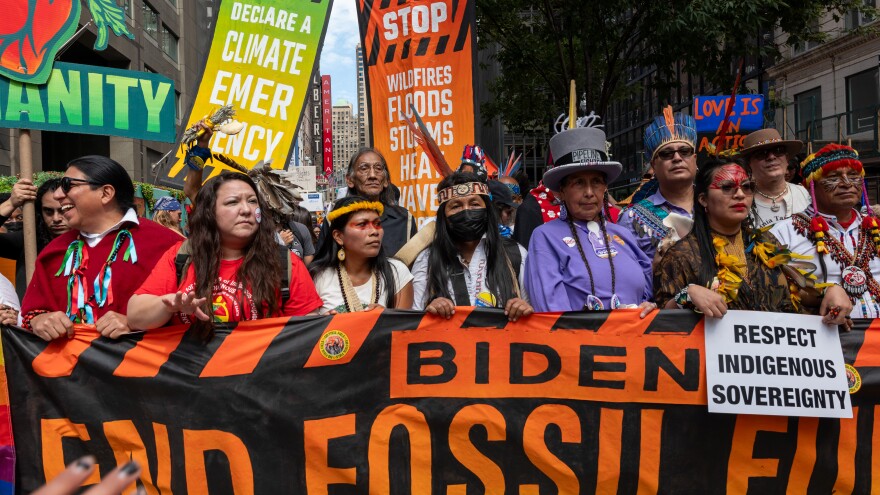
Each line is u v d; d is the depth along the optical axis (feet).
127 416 9.89
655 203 13.25
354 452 9.89
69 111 11.54
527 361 10.02
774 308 10.07
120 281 10.44
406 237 15.60
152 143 88.33
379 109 19.20
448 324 10.05
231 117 13.07
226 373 9.83
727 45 38.11
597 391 9.94
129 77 11.92
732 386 9.74
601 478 9.89
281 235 17.63
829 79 68.95
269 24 18.19
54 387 9.94
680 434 9.89
